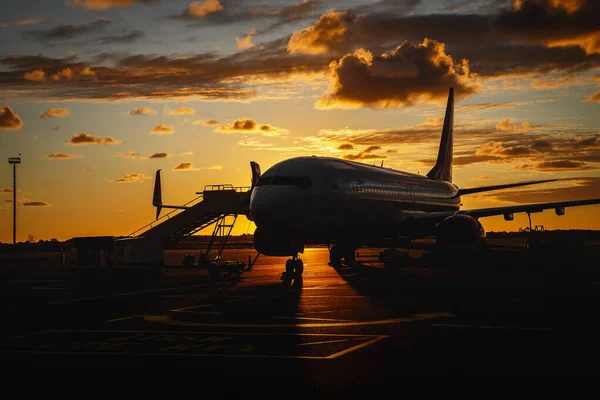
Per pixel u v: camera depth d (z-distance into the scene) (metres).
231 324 17.59
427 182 47.59
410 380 10.92
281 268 46.91
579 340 14.59
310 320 18.16
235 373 11.58
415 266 42.19
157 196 46.34
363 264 46.97
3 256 83.62
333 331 16.16
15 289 29.75
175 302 23.38
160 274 37.53
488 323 17.19
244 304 22.41
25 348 14.21
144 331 16.55
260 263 55.38
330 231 32.41
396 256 37.38
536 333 15.55
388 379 11.01
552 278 33.38
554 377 11.06
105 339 15.34
